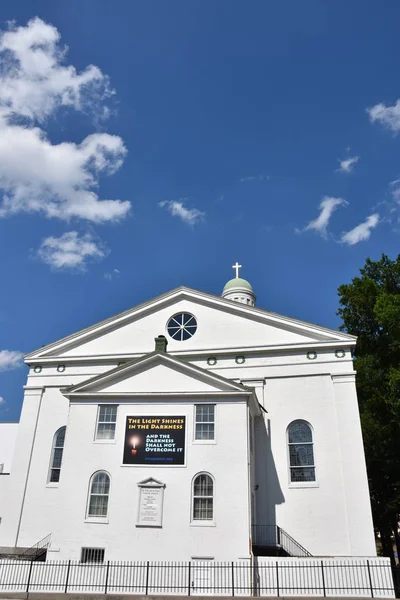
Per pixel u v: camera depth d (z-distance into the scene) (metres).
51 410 28.45
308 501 23.42
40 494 26.11
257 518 23.50
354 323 34.12
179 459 21.88
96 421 23.38
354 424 24.38
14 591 19.67
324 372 25.98
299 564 20.08
